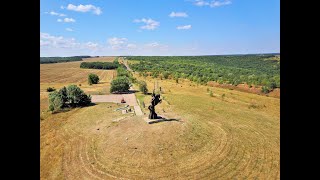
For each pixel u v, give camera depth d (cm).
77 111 4012
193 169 2134
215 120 3481
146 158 2312
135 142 2573
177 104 4472
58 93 4250
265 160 2298
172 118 3253
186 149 2483
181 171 2103
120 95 5459
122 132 2836
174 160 2286
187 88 6519
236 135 2909
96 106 4338
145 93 5600
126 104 4497
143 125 2934
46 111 4031
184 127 2905
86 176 2045
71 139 2791
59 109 4125
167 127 2859
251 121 3497
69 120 3497
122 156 2356
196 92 5909
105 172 2098
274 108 4303
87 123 3331
